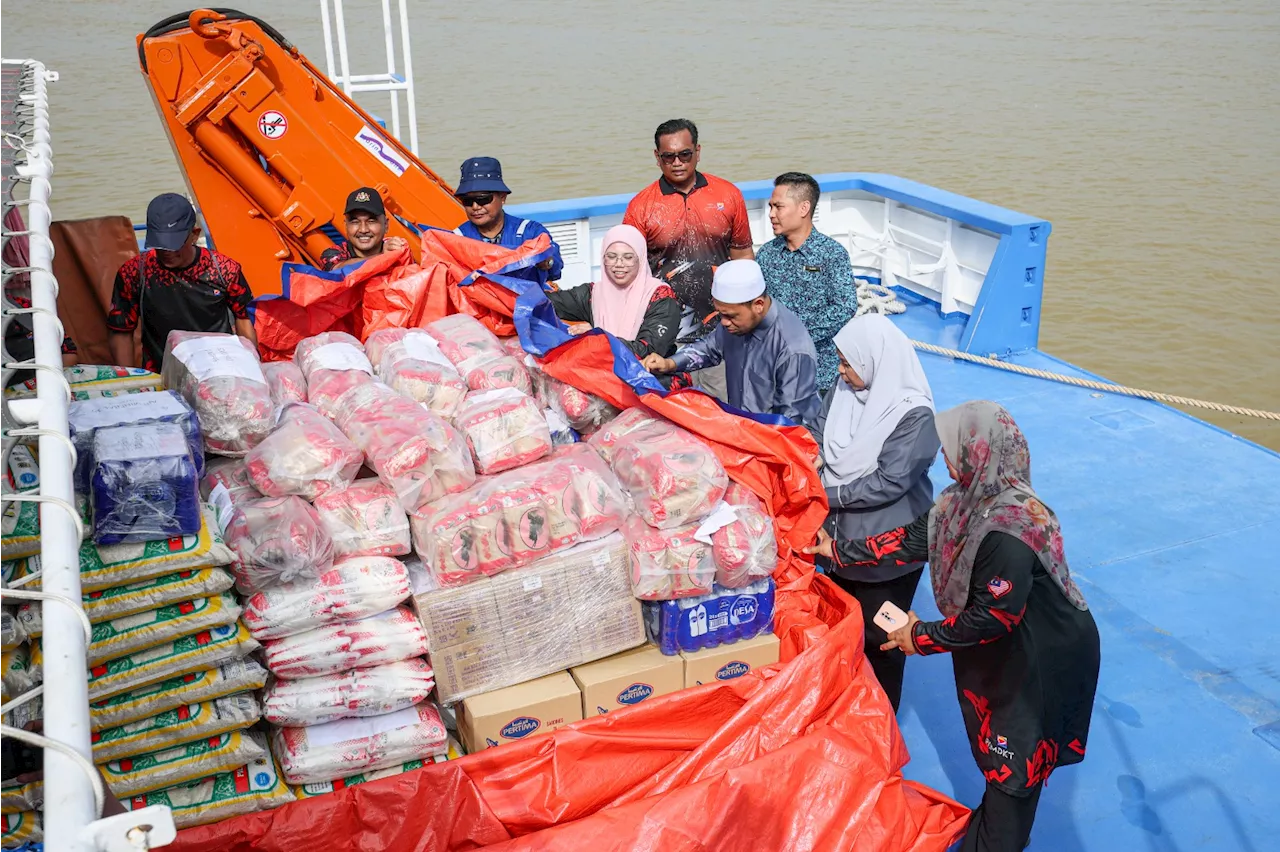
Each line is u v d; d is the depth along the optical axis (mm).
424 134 20938
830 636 3404
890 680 3834
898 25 40438
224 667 2922
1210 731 3914
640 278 4465
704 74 29047
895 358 3488
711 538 3334
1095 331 12578
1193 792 3641
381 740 3062
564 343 3916
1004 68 30047
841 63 31156
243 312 4531
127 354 4523
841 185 8641
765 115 22953
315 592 3008
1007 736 3068
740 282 3893
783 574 3834
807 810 3148
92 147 18922
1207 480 5703
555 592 3250
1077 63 30797
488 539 3135
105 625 2775
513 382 3932
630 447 3545
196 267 4395
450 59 32031
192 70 5324
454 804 3018
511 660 3229
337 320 4527
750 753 3234
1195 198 17141
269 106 5367
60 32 37125
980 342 7441
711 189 5445
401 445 3213
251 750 2938
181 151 5484
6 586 1601
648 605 3461
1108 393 6801
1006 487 2965
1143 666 4266
